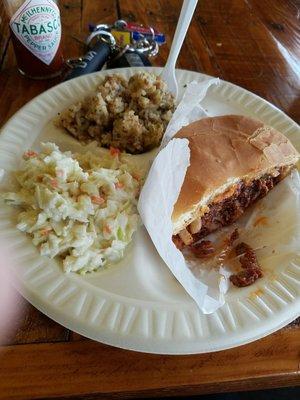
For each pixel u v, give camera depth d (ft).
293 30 1.24
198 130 0.82
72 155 0.78
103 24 1.14
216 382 0.55
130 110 0.85
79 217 0.64
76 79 0.92
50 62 0.95
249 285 0.65
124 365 0.55
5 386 0.52
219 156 0.78
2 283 0.60
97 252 0.64
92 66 0.98
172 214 0.72
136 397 0.54
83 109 0.85
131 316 0.56
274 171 0.83
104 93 0.85
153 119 0.87
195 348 0.54
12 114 0.89
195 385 0.54
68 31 1.11
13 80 0.96
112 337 0.53
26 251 0.62
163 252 0.65
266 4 1.32
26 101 0.92
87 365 0.54
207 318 0.57
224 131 0.83
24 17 0.86
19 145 0.79
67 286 0.59
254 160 0.80
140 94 0.85
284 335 0.60
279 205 0.82
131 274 0.63
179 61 1.07
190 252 0.78
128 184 0.73
